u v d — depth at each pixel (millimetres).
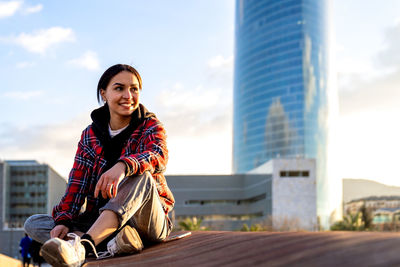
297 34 101375
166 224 2252
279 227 62469
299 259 899
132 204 1931
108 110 2467
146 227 2111
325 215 94688
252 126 103625
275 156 97938
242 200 85312
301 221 65250
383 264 697
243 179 86125
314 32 103062
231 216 84625
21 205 81000
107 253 1987
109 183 1801
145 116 2355
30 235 2471
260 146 101000
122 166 1866
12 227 74500
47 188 81812
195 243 1716
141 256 1769
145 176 1999
